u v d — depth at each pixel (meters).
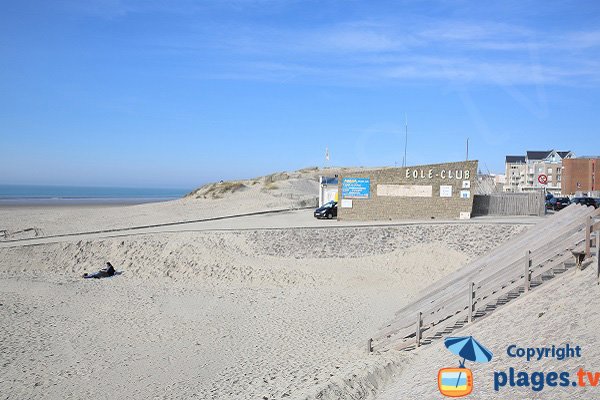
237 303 26.38
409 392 11.55
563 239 13.93
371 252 35.62
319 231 37.81
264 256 35.66
